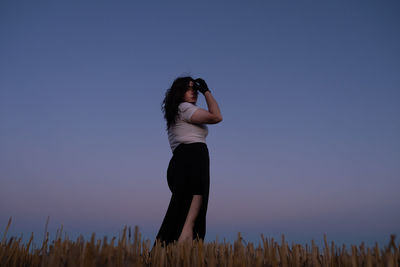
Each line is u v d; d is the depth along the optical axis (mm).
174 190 2658
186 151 2719
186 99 2904
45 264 1506
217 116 2678
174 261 1649
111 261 1388
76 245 1501
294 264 1589
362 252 1449
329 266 1528
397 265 1285
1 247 1636
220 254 1715
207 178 2682
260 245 1704
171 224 2574
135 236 1454
